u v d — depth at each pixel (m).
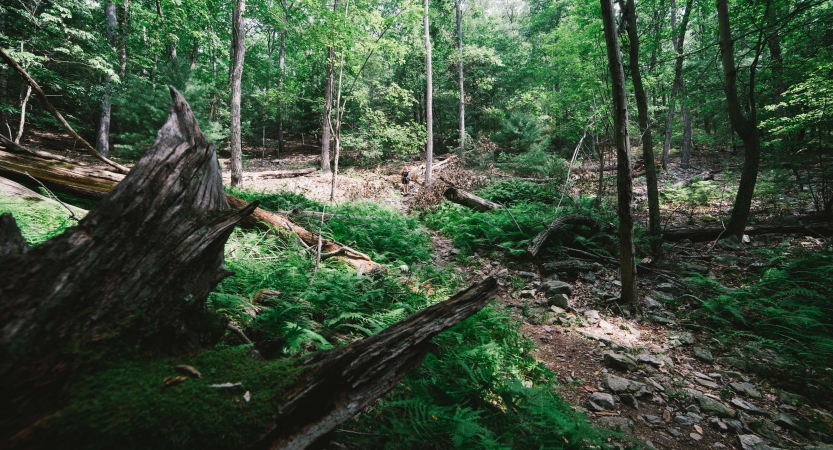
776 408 3.39
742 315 4.95
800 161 8.71
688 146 18.84
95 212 1.46
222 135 13.20
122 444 1.15
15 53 10.78
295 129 28.39
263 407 1.44
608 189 12.55
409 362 1.78
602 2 4.71
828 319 4.63
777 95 11.91
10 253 1.44
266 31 23.59
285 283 4.32
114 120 17.84
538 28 25.16
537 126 20.84
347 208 10.19
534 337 4.70
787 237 7.68
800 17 7.71
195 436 1.26
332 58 11.44
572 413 2.95
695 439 2.99
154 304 1.50
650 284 6.23
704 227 8.55
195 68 18.70
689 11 11.08
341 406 1.59
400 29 16.69
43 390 1.17
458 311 1.89
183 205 1.66
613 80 4.88
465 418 2.48
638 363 4.10
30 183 4.91
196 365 1.55
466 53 20.56
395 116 22.59
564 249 7.48
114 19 15.80
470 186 14.19
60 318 1.27
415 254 7.45
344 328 3.82
